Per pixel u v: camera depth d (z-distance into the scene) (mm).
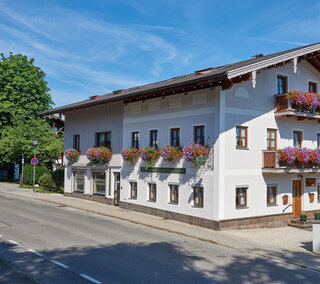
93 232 13383
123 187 20047
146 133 18594
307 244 12984
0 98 32125
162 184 17391
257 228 15797
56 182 27203
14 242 11297
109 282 7910
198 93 15711
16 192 26062
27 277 8055
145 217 17141
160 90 15906
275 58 15008
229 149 14891
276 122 16797
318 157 16406
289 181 17328
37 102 33938
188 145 15695
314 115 17062
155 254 10523
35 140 27141
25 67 34031
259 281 8453
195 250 11328
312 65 18656
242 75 14211
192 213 15703
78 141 24469
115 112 20984
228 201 14805
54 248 10742
